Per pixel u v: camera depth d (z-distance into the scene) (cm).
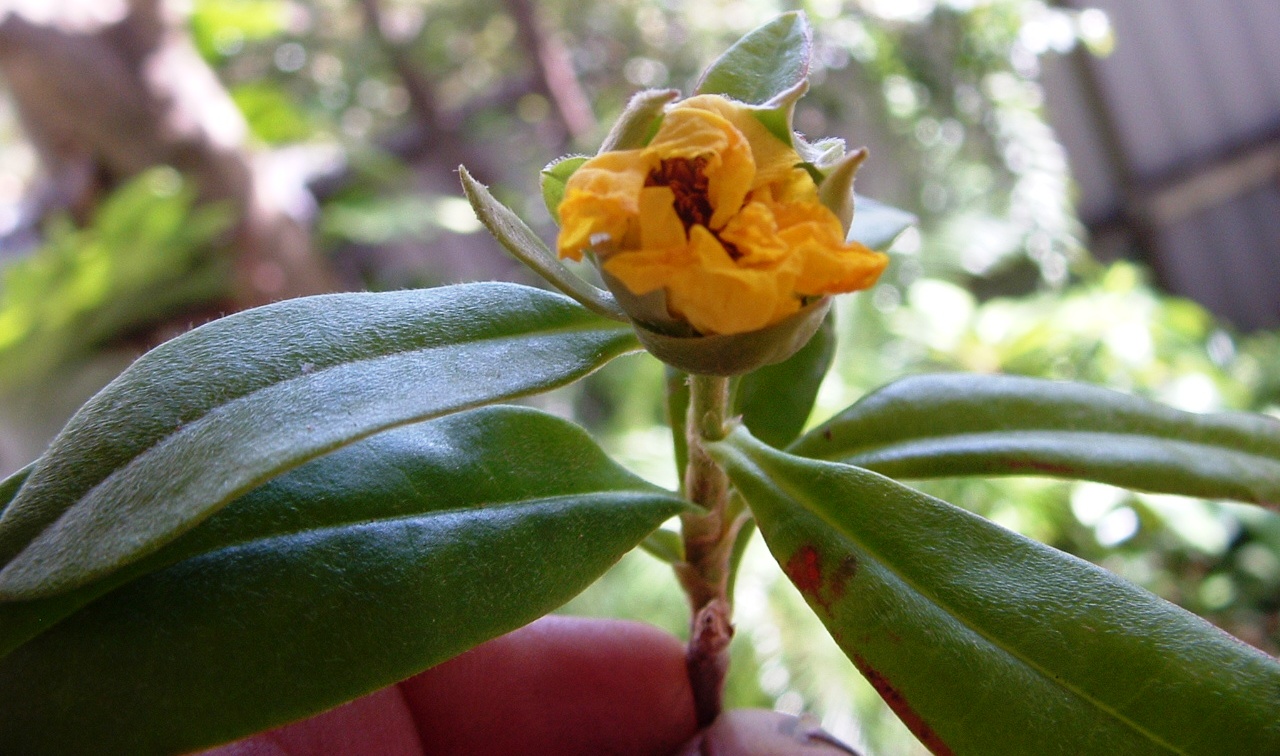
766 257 7
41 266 41
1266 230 62
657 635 14
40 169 51
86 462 7
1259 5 54
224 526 8
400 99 67
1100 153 59
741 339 7
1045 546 8
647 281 7
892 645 8
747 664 25
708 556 11
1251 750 7
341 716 12
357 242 59
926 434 11
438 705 14
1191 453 11
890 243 12
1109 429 11
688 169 7
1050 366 36
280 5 51
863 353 33
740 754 13
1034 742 8
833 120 45
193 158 42
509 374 8
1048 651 8
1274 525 36
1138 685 8
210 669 7
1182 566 38
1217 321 59
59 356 45
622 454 31
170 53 42
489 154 61
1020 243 41
